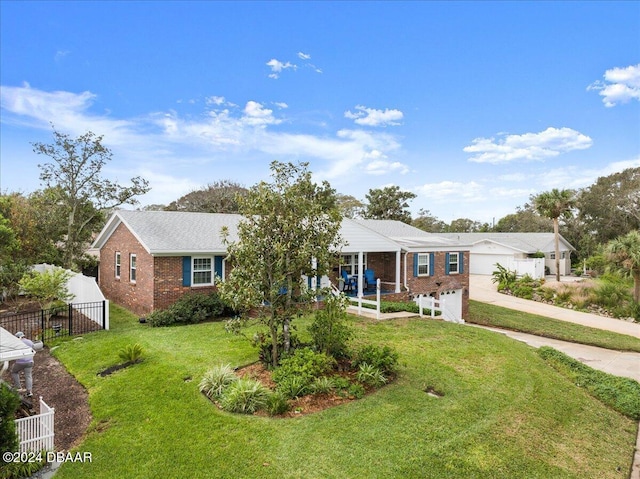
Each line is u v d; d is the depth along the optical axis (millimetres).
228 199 46062
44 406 6867
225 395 7887
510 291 30922
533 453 6742
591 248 45719
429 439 6668
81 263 28359
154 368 9703
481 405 8164
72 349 11789
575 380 11078
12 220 23969
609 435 8031
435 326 15039
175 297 16375
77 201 28719
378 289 15961
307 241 9203
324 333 9688
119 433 6848
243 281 9055
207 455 6121
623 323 21766
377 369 9086
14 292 18844
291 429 6820
